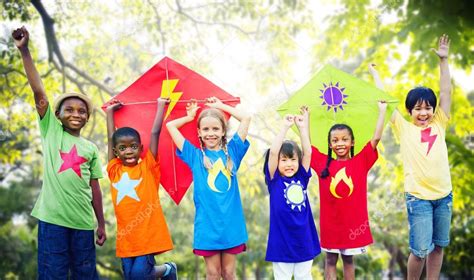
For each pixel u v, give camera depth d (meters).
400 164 9.19
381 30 8.41
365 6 8.50
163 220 4.05
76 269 3.99
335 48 8.83
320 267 13.07
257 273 16.69
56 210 3.87
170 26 9.45
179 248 13.46
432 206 4.24
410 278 4.28
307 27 9.24
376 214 9.25
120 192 4.00
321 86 4.57
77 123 4.08
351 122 4.54
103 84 10.13
